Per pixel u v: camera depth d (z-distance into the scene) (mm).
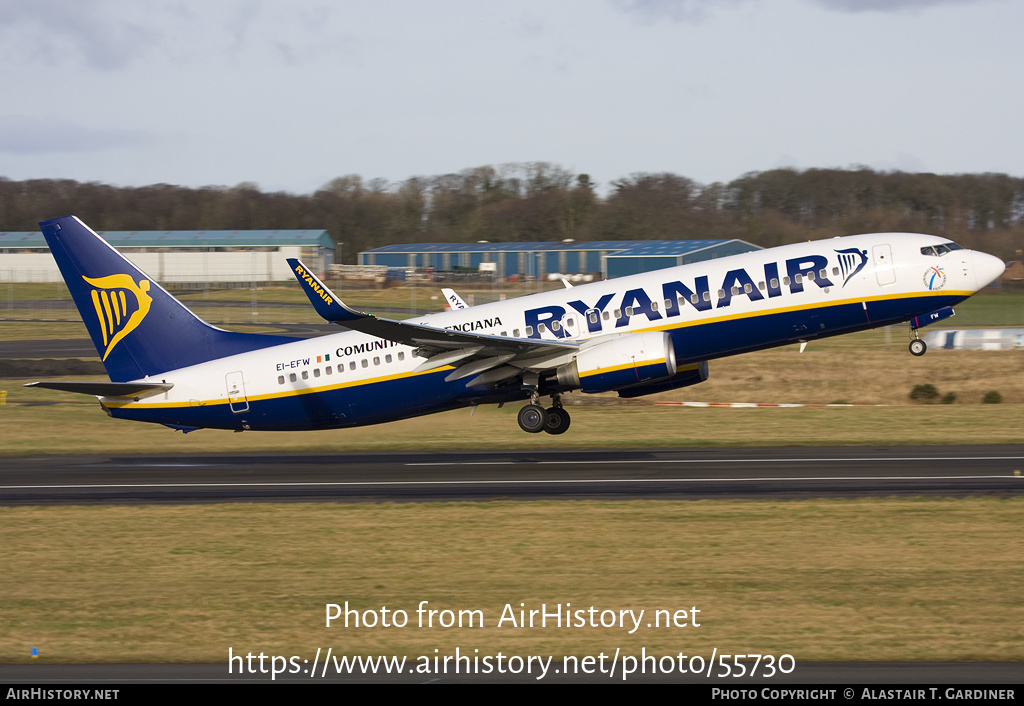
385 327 106688
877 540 77625
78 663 55188
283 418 123062
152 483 110125
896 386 190125
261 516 90750
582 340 116438
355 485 106562
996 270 115000
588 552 75688
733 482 103688
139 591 67750
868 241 116938
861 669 52469
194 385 123125
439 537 81188
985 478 103062
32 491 106125
